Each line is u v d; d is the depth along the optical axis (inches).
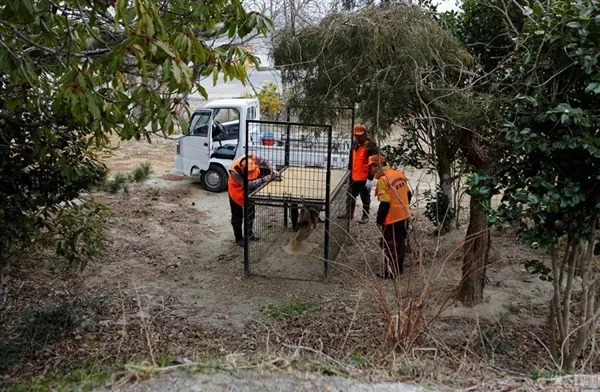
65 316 235.3
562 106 165.6
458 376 145.3
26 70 145.3
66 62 157.5
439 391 131.0
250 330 238.5
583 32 163.6
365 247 323.0
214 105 494.6
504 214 179.9
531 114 179.5
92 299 266.2
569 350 209.8
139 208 426.6
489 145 231.9
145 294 277.1
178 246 350.3
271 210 417.1
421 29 226.2
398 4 232.4
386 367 144.6
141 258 327.3
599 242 190.2
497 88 223.5
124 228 373.7
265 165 336.2
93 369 165.0
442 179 340.2
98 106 144.3
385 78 223.6
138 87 151.9
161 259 327.3
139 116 162.9
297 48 245.8
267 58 262.2
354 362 149.0
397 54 226.5
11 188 218.4
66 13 160.4
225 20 170.9
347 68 235.8
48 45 163.5
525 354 213.3
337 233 340.2
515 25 274.8
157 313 254.7
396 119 274.1
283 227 390.0
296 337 227.3
